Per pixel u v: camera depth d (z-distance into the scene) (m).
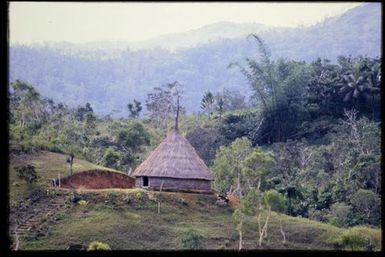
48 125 108.62
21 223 66.44
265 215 72.69
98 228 65.56
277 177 88.94
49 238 63.44
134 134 115.69
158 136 123.31
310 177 96.75
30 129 100.31
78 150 101.06
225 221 71.06
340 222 77.25
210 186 80.06
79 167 87.19
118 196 72.75
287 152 108.88
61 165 86.62
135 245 63.22
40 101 113.50
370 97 123.44
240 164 78.69
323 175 95.19
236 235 67.25
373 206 79.00
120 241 63.62
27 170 76.44
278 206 68.50
